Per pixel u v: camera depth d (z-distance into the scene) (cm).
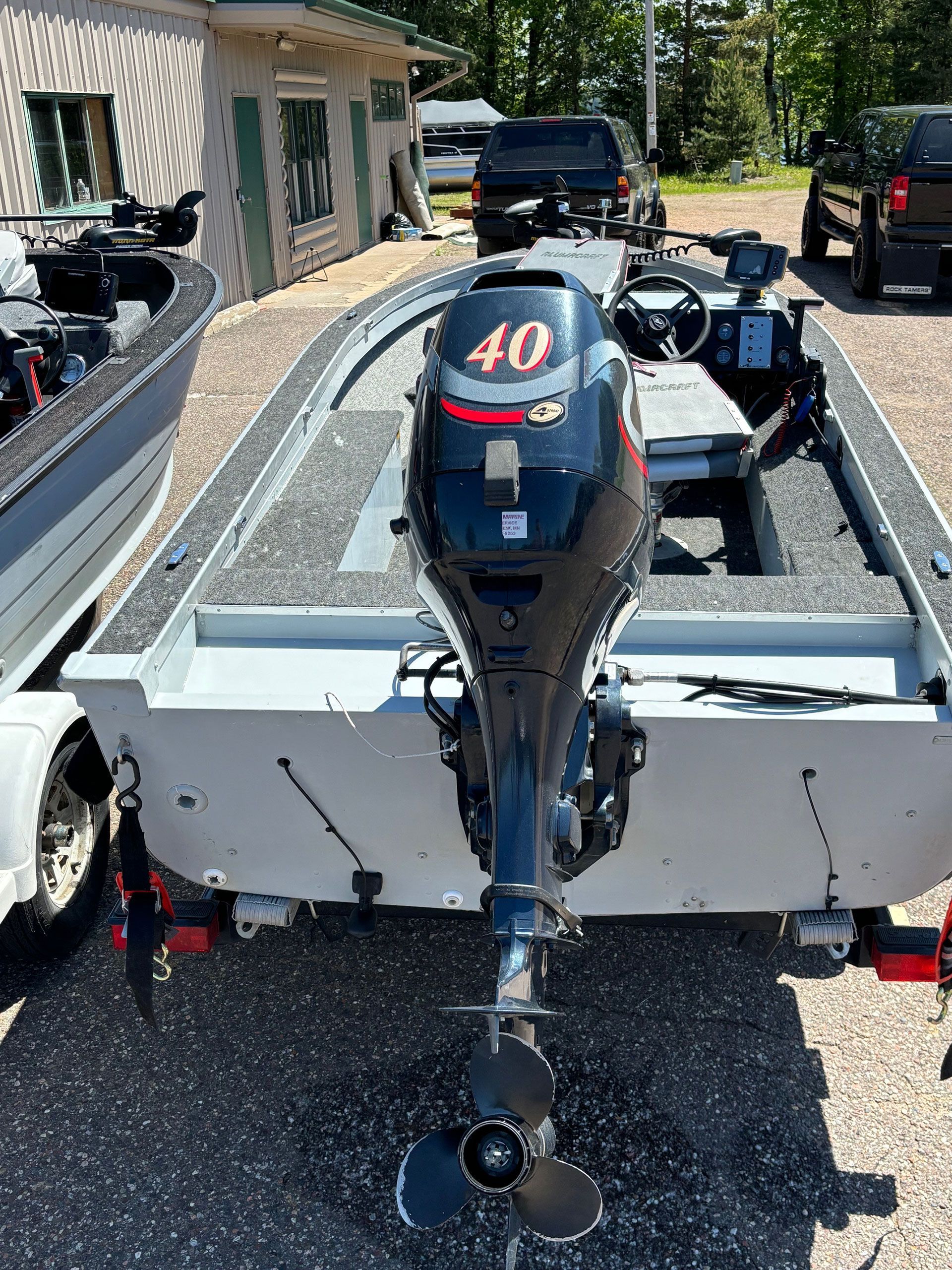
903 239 1102
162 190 1030
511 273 252
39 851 295
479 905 260
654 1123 258
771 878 245
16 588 327
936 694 229
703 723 215
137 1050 285
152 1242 234
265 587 280
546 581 194
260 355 995
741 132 3350
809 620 261
